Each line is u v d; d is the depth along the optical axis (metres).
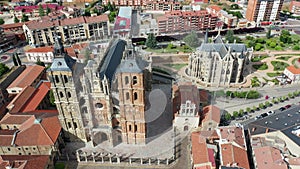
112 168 92.81
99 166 93.62
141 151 99.19
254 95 129.50
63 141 102.12
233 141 93.00
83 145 102.50
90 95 89.44
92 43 188.88
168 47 152.75
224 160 85.88
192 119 107.44
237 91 133.12
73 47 180.38
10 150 94.69
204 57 123.75
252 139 96.00
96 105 92.44
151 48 153.50
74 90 87.12
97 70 89.38
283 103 127.69
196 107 107.50
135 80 84.06
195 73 130.50
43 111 112.44
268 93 136.75
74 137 102.75
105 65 99.44
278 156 85.81
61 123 99.06
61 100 91.88
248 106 125.75
